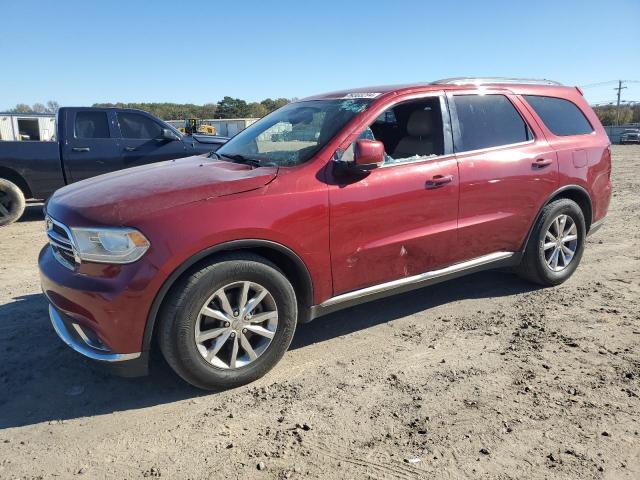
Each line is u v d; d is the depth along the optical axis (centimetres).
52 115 2125
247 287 323
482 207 427
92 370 358
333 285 362
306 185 342
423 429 287
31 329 420
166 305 301
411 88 412
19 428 295
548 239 489
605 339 396
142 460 267
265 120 473
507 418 297
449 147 413
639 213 897
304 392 328
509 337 403
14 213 848
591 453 266
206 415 305
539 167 460
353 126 374
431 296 493
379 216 370
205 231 301
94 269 297
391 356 375
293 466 260
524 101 474
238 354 334
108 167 901
